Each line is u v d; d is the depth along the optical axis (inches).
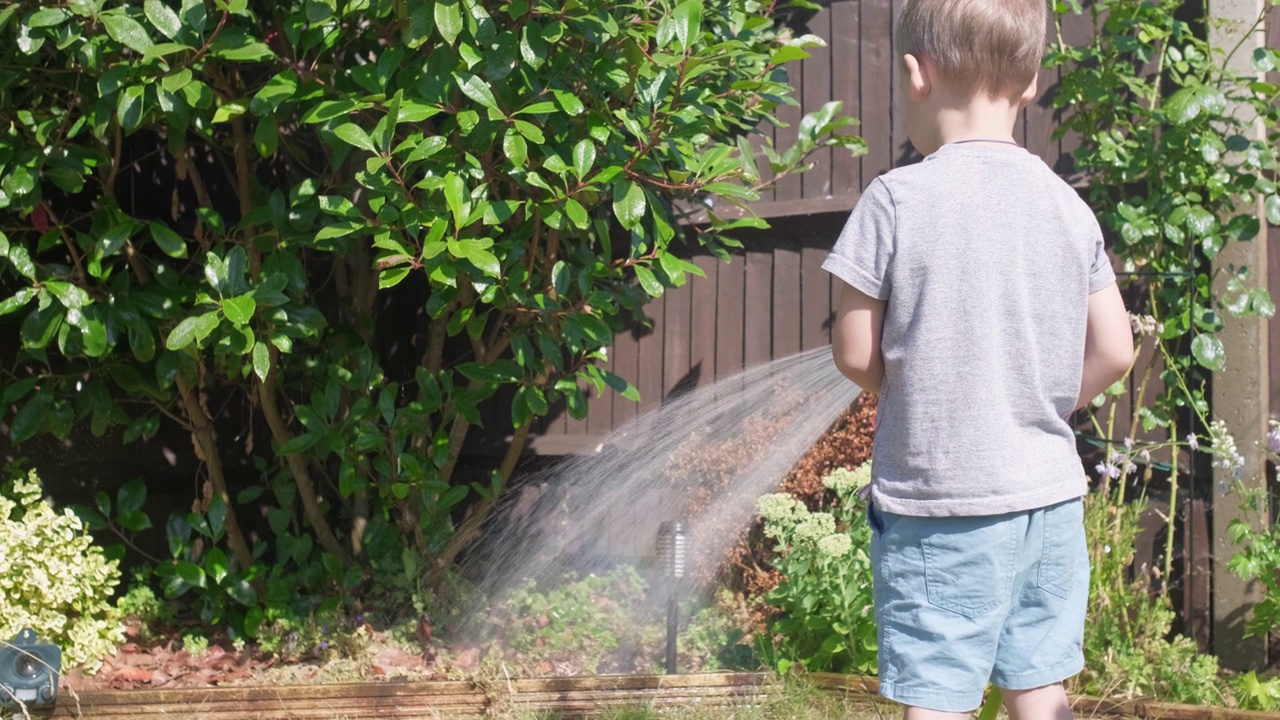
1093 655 152.3
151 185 187.9
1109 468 160.1
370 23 151.6
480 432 216.5
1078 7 176.6
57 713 128.7
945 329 72.1
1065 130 177.6
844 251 75.5
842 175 197.3
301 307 152.2
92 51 132.1
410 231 135.0
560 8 137.2
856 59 197.3
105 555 163.9
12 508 148.1
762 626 170.9
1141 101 182.5
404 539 181.0
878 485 75.5
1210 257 167.5
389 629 169.6
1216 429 163.3
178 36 130.5
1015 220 73.5
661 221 144.3
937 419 71.9
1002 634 75.7
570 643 168.7
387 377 213.6
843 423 187.3
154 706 133.1
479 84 130.0
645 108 144.5
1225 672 168.2
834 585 153.0
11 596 140.2
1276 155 170.4
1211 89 161.5
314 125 171.3
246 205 167.3
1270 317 174.4
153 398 174.7
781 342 202.1
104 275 148.9
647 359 209.9
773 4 170.4
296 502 204.2
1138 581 164.2
